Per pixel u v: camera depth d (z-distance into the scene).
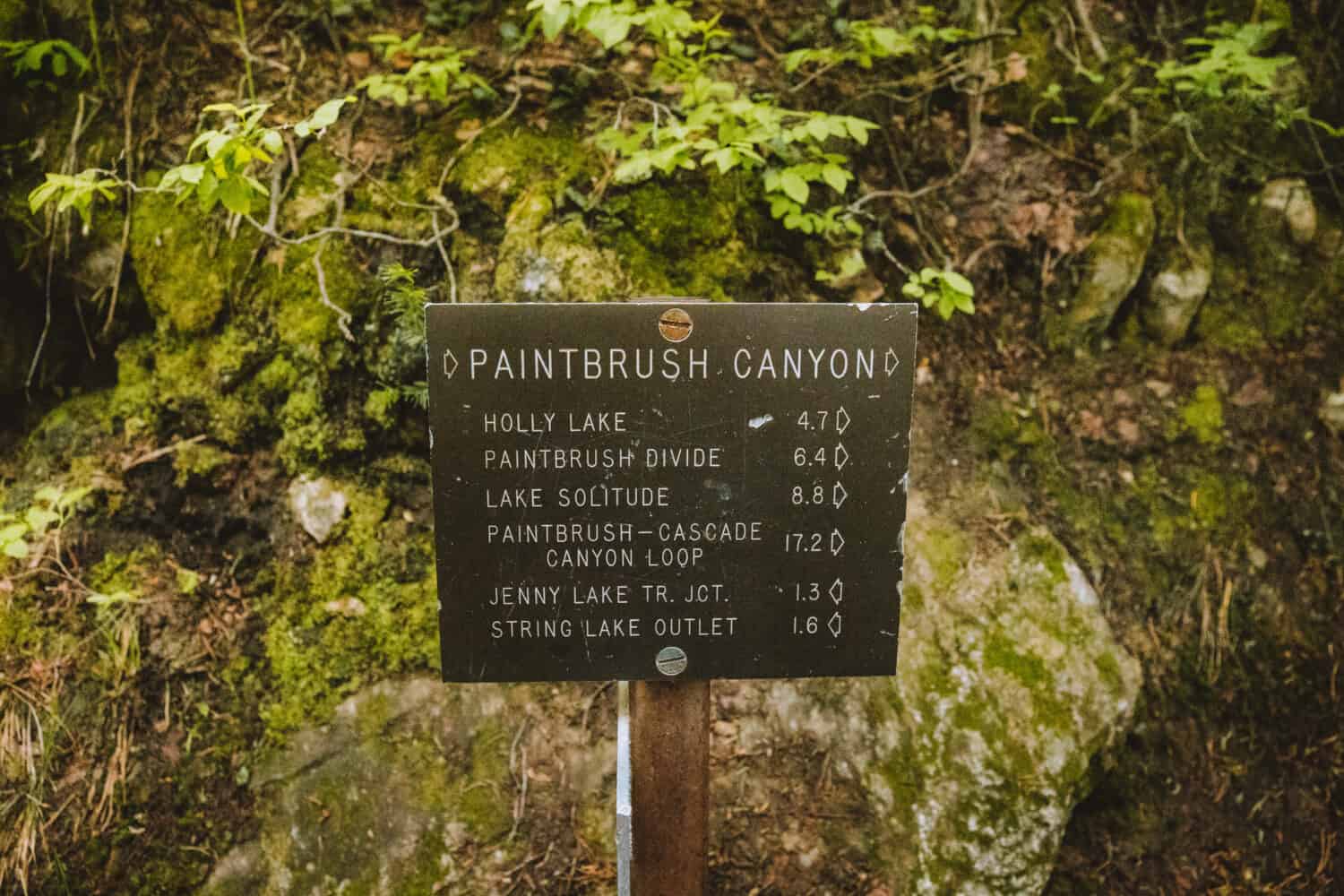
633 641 1.53
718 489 1.49
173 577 2.25
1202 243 2.75
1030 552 2.39
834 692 2.24
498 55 2.53
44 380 2.42
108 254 2.33
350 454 2.32
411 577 2.29
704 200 2.41
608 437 1.46
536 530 1.48
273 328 2.29
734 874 2.14
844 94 2.66
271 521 2.30
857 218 2.60
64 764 2.04
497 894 2.07
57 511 2.21
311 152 2.37
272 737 2.16
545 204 2.36
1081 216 2.69
